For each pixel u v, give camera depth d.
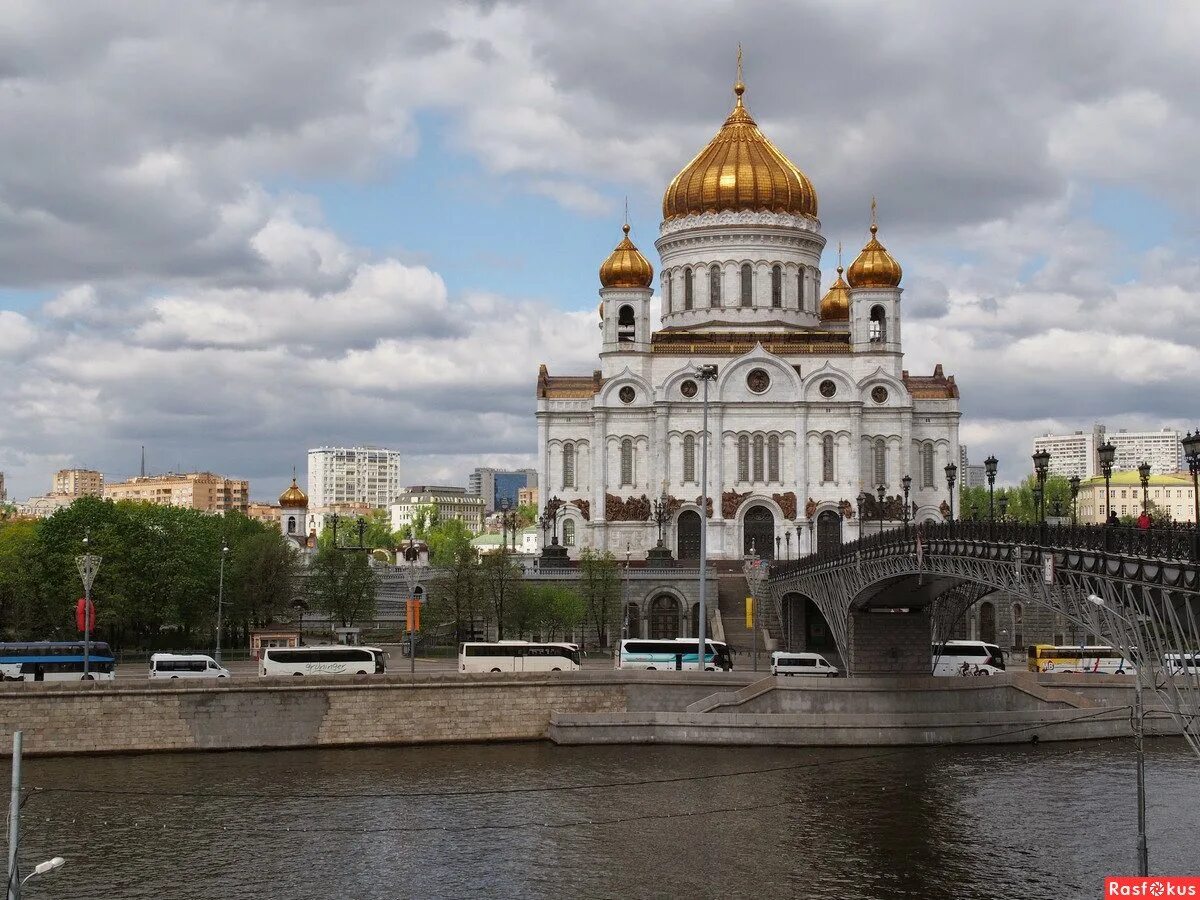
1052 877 72.12
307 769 96.88
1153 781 93.00
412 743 106.38
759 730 106.62
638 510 182.50
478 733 107.88
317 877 73.00
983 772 96.25
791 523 179.50
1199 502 58.38
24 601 146.62
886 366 182.50
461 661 117.69
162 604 146.38
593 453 183.12
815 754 103.38
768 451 181.12
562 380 189.38
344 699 105.56
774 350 182.88
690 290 192.12
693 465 181.62
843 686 108.25
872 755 103.06
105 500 156.88
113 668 118.19
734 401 180.88
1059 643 159.25
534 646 118.00
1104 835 79.56
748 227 188.62
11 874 51.56
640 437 183.12
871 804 87.00
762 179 189.50
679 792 90.31
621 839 79.56
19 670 115.88
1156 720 111.69
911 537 97.75
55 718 100.75
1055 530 73.06
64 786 91.44
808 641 151.62
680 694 110.00
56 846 78.38
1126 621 61.97
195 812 85.19
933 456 185.50
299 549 197.25
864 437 182.38
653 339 187.50
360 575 156.25
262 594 157.62
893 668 114.81
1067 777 94.44
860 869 73.81
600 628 158.25
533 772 96.12
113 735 101.56
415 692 106.94
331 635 159.62
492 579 151.25
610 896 70.06
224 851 77.38
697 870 73.94
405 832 81.06
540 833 80.88
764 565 162.12
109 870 74.06
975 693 109.56
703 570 111.19
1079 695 112.81
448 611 151.12
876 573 104.06
